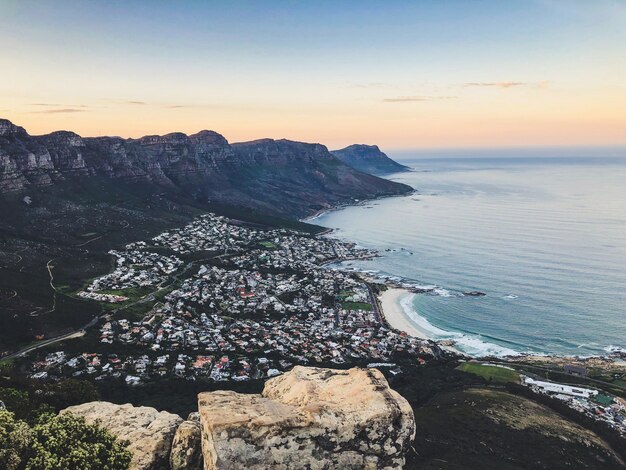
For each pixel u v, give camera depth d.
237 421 23.05
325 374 29.81
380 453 24.53
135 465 27.25
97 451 27.14
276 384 29.42
